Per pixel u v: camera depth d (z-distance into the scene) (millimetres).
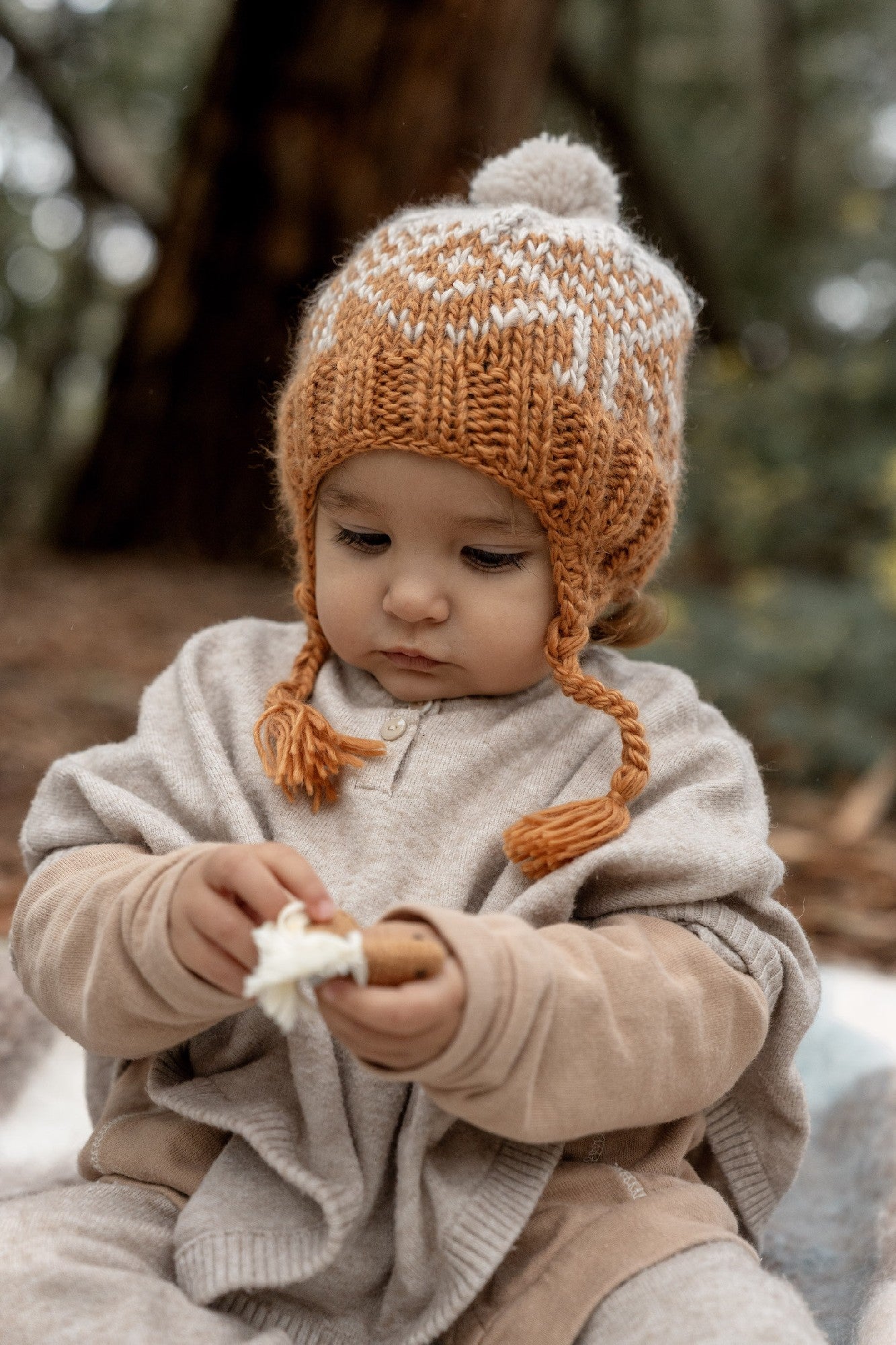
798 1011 1656
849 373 6035
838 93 10141
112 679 4785
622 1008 1414
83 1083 2281
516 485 1608
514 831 1582
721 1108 1736
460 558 1654
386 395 1611
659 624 2051
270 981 1157
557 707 1762
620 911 1593
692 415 6234
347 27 5973
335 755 1676
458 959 1271
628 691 1838
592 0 9906
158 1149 1595
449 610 1654
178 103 9477
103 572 6422
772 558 6023
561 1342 1363
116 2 9398
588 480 1643
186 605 5855
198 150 6543
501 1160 1500
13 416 12109
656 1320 1318
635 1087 1415
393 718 1728
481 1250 1419
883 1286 1775
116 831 1722
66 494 7156
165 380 6809
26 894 1650
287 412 1808
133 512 6930
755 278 10688
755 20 10250
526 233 1679
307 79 6078
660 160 10688
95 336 12094
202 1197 1496
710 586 6320
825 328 10758
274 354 6586
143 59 9633
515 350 1611
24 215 11031
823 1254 1941
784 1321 1304
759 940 1587
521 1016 1296
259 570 6773
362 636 1699
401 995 1214
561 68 9305
